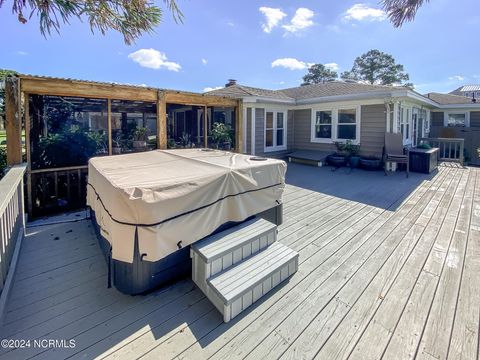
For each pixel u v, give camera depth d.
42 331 1.79
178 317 1.94
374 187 5.93
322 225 3.68
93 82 4.47
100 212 2.55
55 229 3.57
